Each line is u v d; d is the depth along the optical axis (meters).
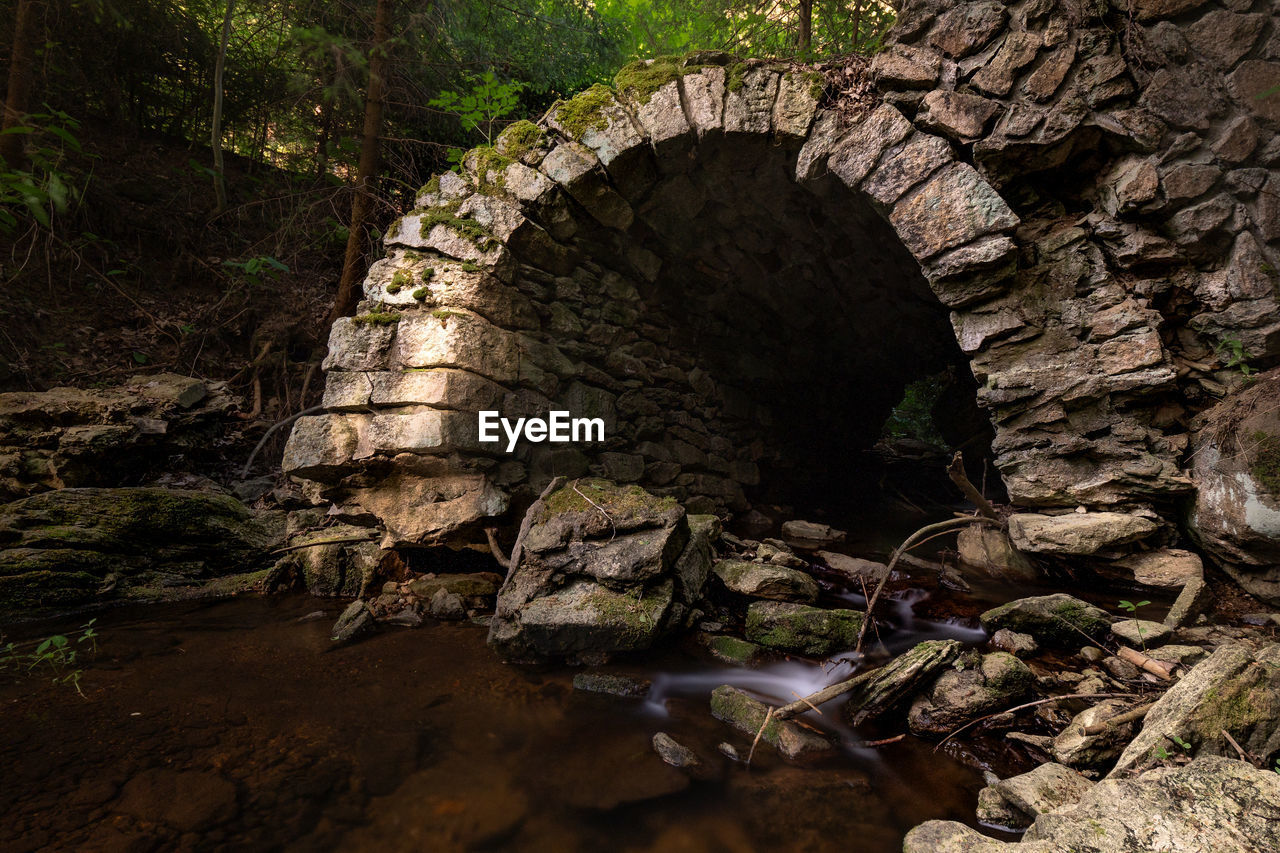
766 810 1.71
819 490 7.23
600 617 2.65
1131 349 2.82
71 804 1.61
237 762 1.86
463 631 3.14
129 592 3.44
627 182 3.87
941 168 3.10
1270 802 1.25
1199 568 2.65
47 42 4.65
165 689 2.36
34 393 4.20
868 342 6.23
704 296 5.15
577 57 6.17
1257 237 2.73
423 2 5.25
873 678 2.26
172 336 5.43
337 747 1.98
